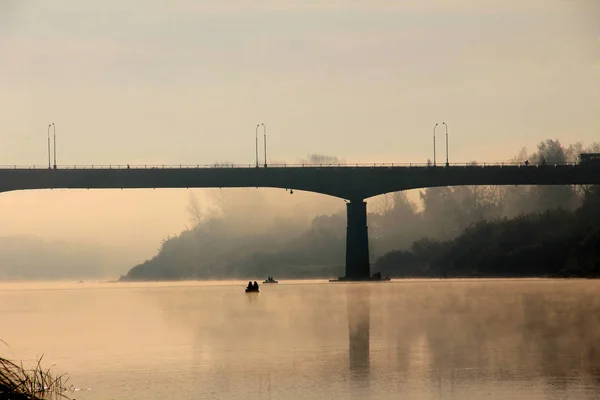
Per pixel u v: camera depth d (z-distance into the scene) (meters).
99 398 65.75
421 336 100.62
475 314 131.38
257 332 108.88
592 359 80.38
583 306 145.88
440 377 71.69
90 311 159.75
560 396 63.41
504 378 70.69
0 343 101.56
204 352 89.31
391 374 73.56
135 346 95.75
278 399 64.25
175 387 69.50
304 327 114.56
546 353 84.56
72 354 89.81
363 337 100.56
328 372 75.12
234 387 69.00
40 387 69.75
